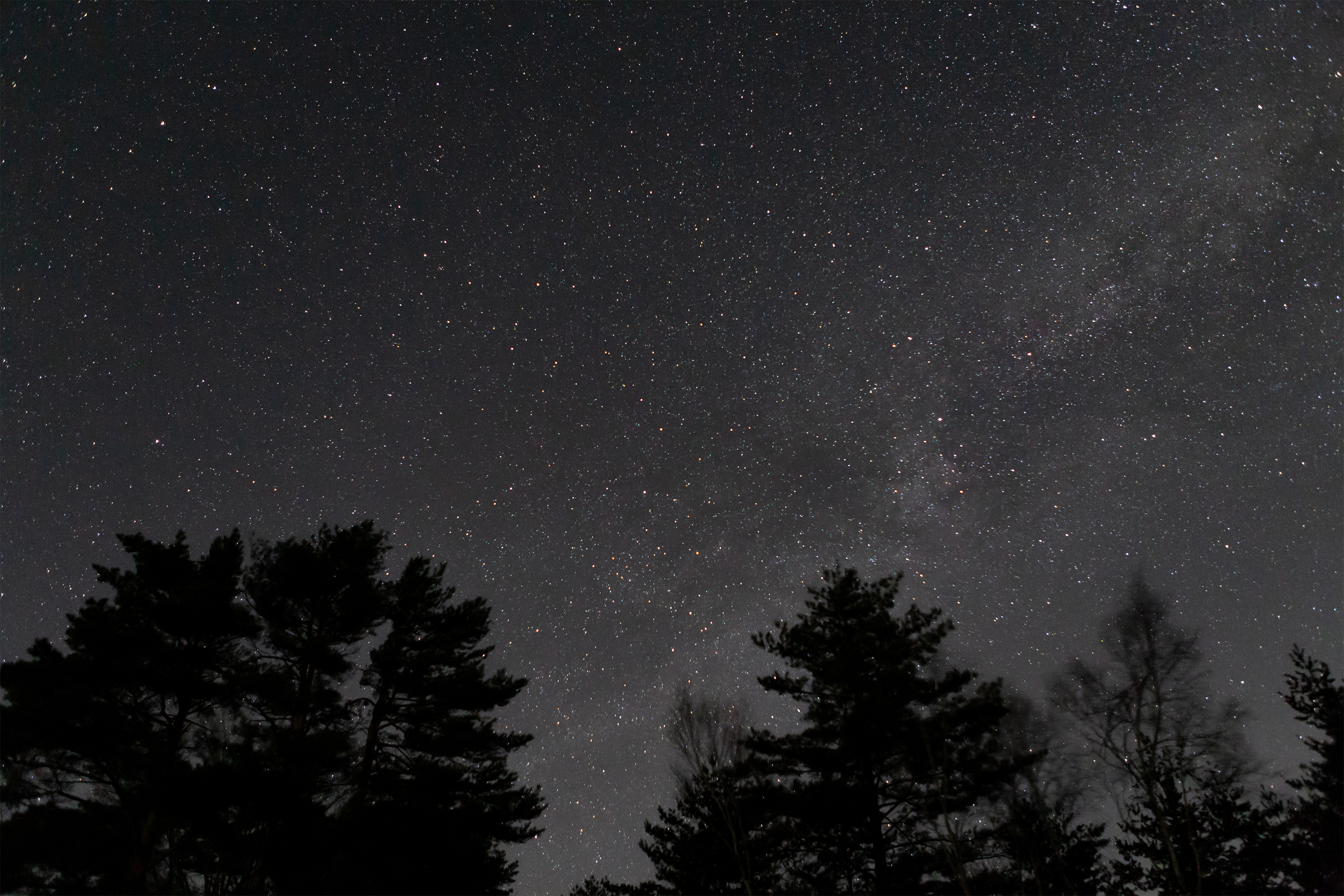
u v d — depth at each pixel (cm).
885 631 2309
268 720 2198
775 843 2194
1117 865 2108
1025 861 2012
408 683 2306
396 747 2306
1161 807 2022
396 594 2422
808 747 2219
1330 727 2159
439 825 2062
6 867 1820
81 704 1953
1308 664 2252
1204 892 1992
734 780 2222
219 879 2103
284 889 1920
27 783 1994
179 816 1878
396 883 1878
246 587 2312
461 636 2412
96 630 2041
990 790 2119
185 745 2141
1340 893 1995
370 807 2038
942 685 2241
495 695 2370
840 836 2145
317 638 2298
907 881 2025
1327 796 2105
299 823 1975
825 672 2272
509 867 2200
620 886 2295
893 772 2200
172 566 2233
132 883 1894
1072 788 2086
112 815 1998
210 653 2186
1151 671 2077
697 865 2198
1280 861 2045
